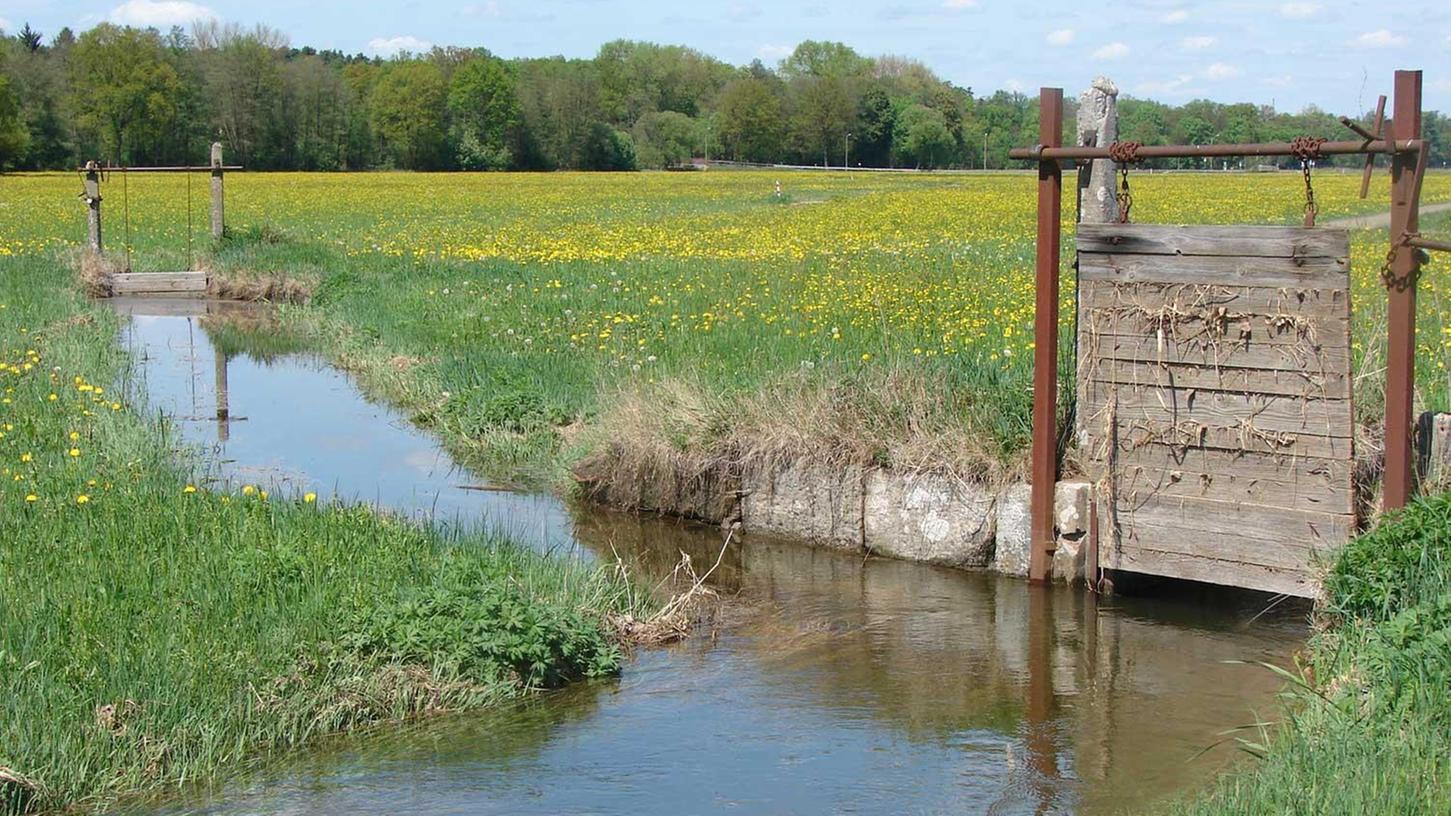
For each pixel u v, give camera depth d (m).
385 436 14.00
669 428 11.49
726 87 165.62
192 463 12.16
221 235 28.81
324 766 6.46
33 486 9.67
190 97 114.44
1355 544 7.62
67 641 6.93
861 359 12.40
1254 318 8.54
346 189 65.62
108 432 12.09
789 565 10.08
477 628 7.50
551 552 9.40
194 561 8.18
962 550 9.93
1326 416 8.34
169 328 21.16
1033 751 6.69
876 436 10.46
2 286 22.08
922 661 8.05
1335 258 8.20
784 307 17.97
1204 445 8.83
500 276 23.28
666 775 6.39
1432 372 11.20
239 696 6.77
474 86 119.38
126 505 9.30
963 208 47.19
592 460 11.74
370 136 119.81
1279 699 7.29
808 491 10.62
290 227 37.62
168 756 6.37
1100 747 6.73
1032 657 8.11
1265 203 46.88
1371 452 8.88
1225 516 8.78
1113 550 9.24
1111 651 8.20
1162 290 8.89
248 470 12.34
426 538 9.03
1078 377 9.34
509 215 44.62
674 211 47.25
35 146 101.12
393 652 7.36
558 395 14.09
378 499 11.36
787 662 8.02
